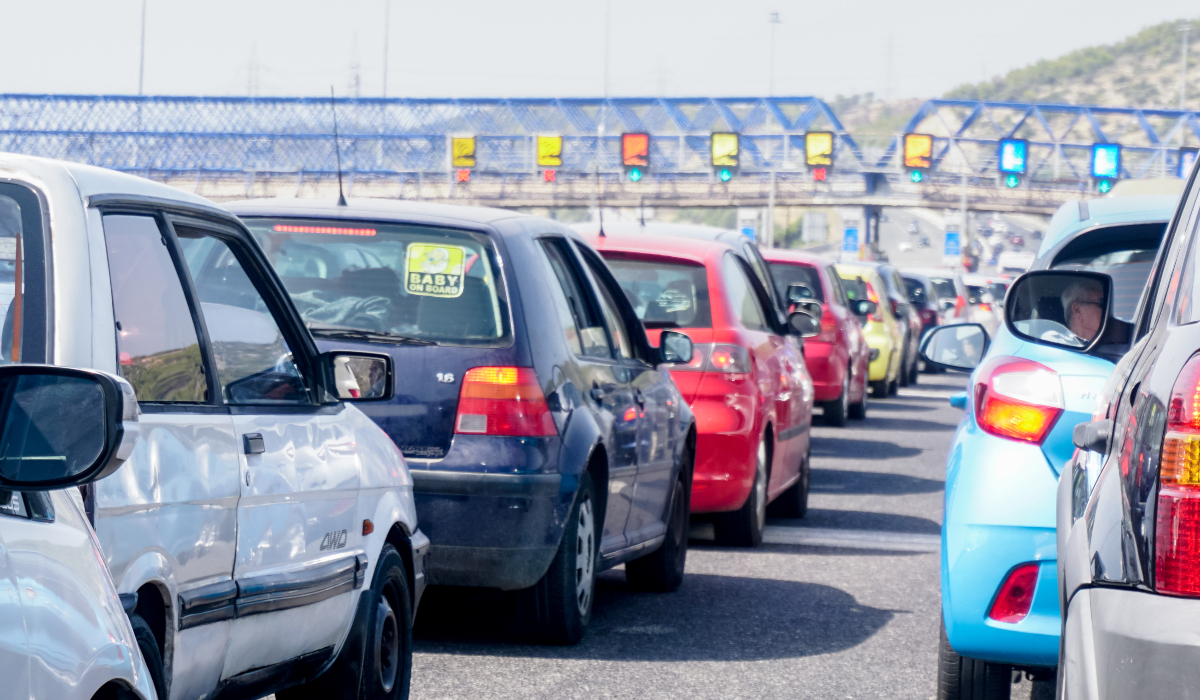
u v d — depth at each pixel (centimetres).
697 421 2017
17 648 498
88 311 723
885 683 1370
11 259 724
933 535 2342
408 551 1190
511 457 1376
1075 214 1198
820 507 2670
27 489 513
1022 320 1031
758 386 2080
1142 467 567
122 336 777
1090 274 977
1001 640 1048
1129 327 980
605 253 2125
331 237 1474
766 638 1556
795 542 2241
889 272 6525
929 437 4128
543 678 1353
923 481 3106
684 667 1413
